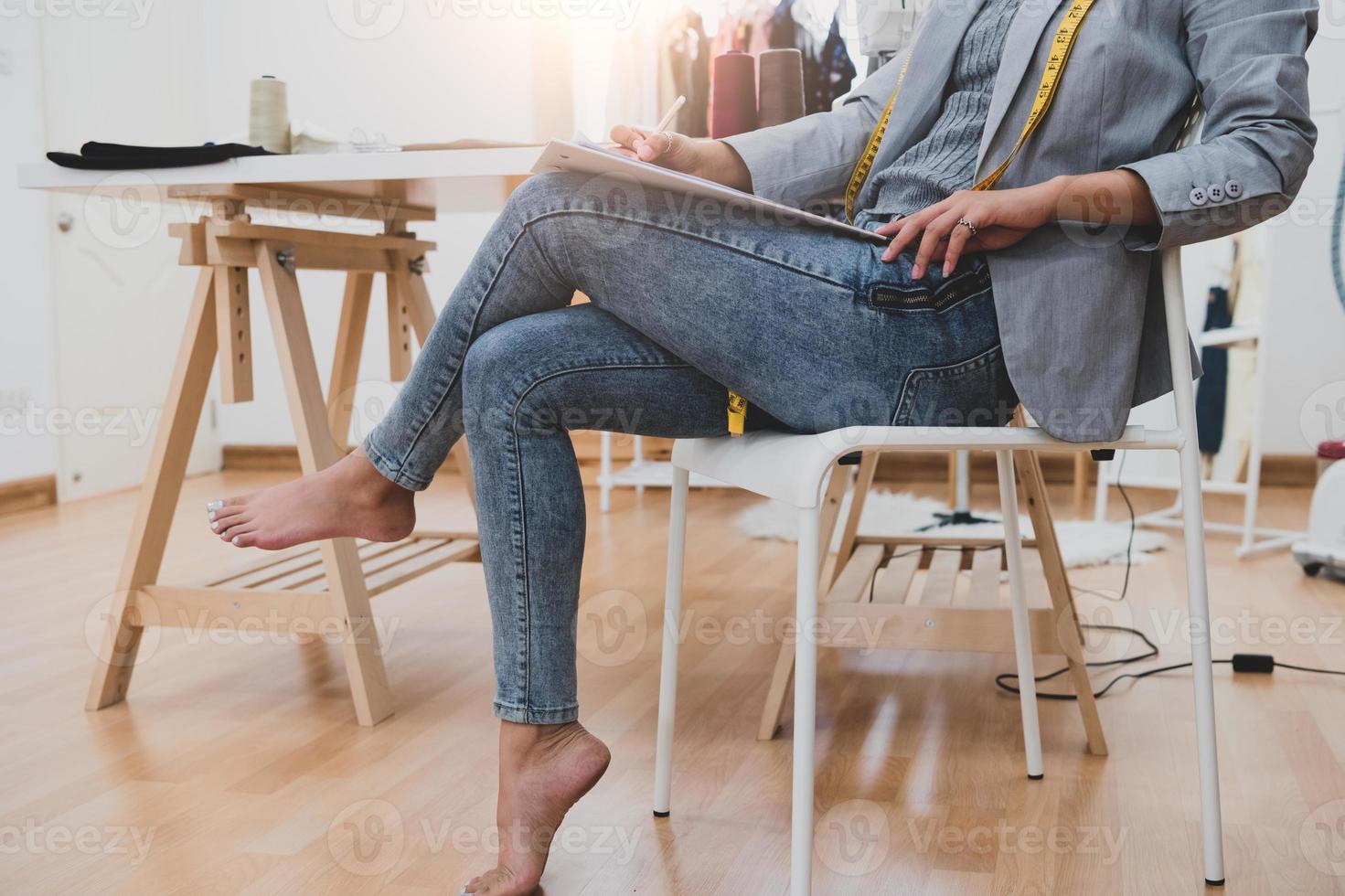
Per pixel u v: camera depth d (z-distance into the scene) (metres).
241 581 1.93
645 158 1.28
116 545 3.20
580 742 1.13
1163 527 3.37
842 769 1.51
